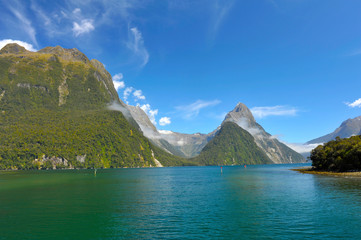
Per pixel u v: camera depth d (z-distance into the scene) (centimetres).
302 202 4453
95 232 2786
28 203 4622
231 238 2530
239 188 6956
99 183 9069
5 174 16638
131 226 3011
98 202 4706
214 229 2845
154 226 2998
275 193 5725
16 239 2577
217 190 6562
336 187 6556
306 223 3041
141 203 4594
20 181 10081
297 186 7119
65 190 6762
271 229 2819
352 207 3944
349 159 11638
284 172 16412
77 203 4616
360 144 11275
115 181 10088
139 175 15200
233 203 4491
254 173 16000
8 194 5925
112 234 2708
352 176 10162
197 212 3750
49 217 3494
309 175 12038
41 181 10044
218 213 3662
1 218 3450
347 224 2973
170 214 3628
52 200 4981
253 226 2944
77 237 2628
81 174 16362
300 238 2511
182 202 4669
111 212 3794
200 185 8106
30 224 3131
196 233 2705
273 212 3669
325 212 3609
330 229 2791
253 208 3997
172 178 12062
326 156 13862
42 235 2703
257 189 6625
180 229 2858
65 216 3553
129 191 6500
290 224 3008
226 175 14288
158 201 4812
